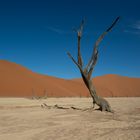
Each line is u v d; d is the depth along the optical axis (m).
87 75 18.69
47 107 22.58
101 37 18.47
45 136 9.35
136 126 11.20
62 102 33.59
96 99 18.66
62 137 9.06
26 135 9.62
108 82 108.12
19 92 66.50
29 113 17.33
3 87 67.50
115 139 8.44
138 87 109.94
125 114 16.77
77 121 13.31
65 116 15.58
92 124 12.09
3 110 19.61
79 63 18.73
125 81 111.75
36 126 11.68
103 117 15.10
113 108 21.88
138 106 24.50
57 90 75.56
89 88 18.70
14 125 12.05
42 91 71.31
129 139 8.33
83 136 9.12
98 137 8.88
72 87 87.38
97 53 18.59
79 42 18.56
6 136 9.51
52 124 12.27
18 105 25.27
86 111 18.39
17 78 75.25
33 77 80.25
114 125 11.70
